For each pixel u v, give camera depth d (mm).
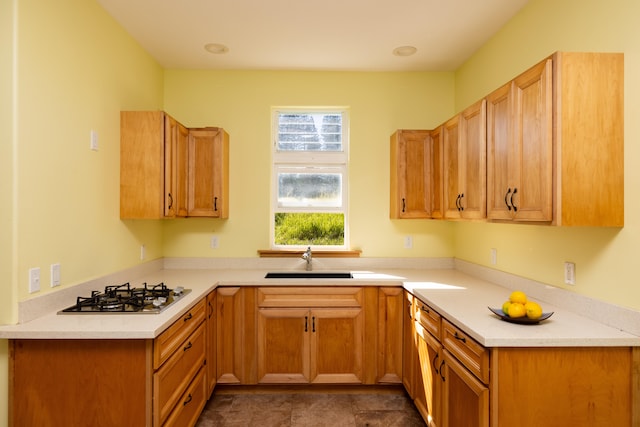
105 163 2275
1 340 1623
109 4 2221
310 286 2729
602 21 1668
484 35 2633
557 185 1548
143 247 2832
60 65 1861
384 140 3303
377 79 3305
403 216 2988
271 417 2451
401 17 2395
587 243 1771
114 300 1994
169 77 3232
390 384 2789
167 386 1774
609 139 1566
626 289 1562
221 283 2689
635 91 1517
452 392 1875
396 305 2740
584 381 1519
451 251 3328
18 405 1618
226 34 2611
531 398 1511
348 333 2738
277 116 3385
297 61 3078
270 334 2725
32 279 1689
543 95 1597
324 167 3389
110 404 1622
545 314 1710
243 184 3260
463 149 2348
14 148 1584
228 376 2711
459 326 1731
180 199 2779
